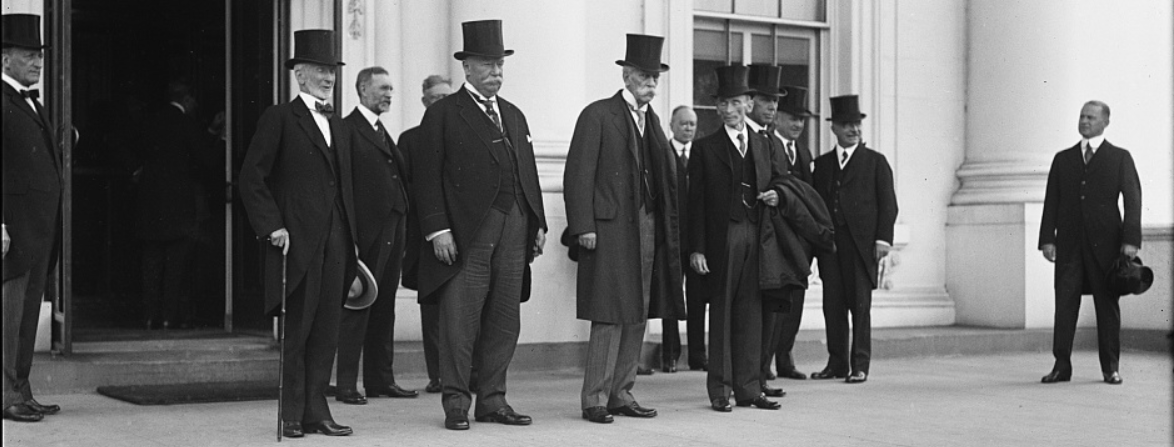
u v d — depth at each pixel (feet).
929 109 39.73
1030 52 39.04
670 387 27.68
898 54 39.27
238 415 22.26
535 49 31.71
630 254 22.12
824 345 34.30
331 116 20.47
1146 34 41.78
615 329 22.35
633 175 22.17
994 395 26.66
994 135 39.45
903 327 38.52
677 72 35.45
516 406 24.38
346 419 22.33
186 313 32.45
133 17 38.63
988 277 38.93
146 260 31.91
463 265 20.97
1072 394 26.94
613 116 22.25
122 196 37.06
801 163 26.84
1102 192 28.96
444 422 21.86
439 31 32.17
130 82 38.81
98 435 19.90
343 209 20.36
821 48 39.09
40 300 21.70
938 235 39.86
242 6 31.55
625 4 34.76
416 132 26.86
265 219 19.51
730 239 23.63
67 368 25.00
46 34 26.35
